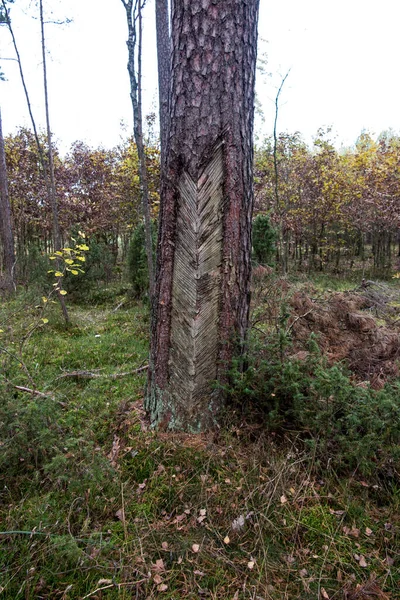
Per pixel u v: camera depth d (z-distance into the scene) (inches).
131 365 162.7
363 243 527.5
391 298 212.1
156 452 88.7
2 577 60.5
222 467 84.9
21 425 82.6
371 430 80.0
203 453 87.6
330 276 464.1
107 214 526.6
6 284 304.5
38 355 172.9
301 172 478.9
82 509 75.1
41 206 487.8
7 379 101.8
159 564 64.7
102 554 65.9
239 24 86.0
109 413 113.1
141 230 317.7
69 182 512.7
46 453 84.6
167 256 94.0
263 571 63.7
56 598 59.2
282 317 105.9
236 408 99.7
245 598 59.8
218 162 88.2
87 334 222.2
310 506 76.0
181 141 87.7
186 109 86.6
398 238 541.6
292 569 64.3
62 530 69.7
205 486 80.1
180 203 90.3
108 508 76.2
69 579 61.7
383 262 489.1
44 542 66.6
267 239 352.8
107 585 60.8
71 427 102.0
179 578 63.2
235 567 64.6
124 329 232.7
